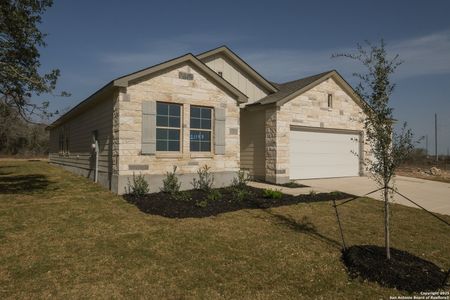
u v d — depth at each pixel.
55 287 4.21
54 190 11.00
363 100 5.09
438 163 29.44
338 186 12.55
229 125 12.15
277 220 7.44
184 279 4.52
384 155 4.96
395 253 5.39
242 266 4.98
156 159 10.58
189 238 6.12
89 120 14.46
